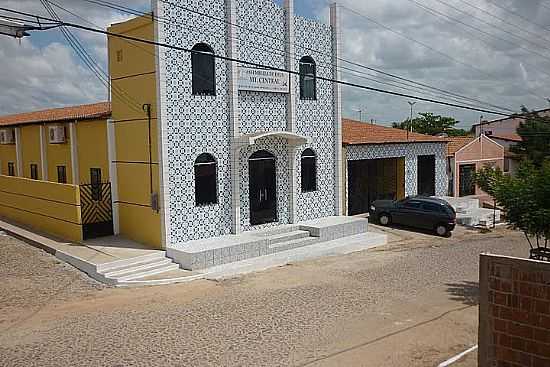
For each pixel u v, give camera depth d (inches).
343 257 758.5
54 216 776.3
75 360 378.9
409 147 1129.4
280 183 826.8
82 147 817.5
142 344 409.1
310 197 875.4
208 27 706.2
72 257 647.8
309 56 857.5
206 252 651.5
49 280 597.0
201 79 704.4
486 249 820.6
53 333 435.2
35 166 994.7
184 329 442.6
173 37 665.6
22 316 479.8
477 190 1338.6
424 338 416.5
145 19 661.9
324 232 810.2
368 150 1024.9
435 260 732.0
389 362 369.1
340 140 913.5
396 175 1139.3
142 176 700.0
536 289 265.0
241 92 758.5
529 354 268.5
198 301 527.2
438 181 1221.1
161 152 661.9
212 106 717.3
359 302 518.9
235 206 749.3
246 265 665.6
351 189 1070.4
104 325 454.3
